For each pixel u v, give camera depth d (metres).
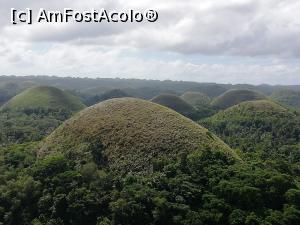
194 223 41.56
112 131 59.78
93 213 45.50
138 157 54.00
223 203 43.72
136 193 45.09
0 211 47.12
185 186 46.19
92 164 51.44
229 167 50.56
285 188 47.66
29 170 52.84
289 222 42.50
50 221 44.94
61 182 48.78
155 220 42.97
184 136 58.00
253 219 41.69
